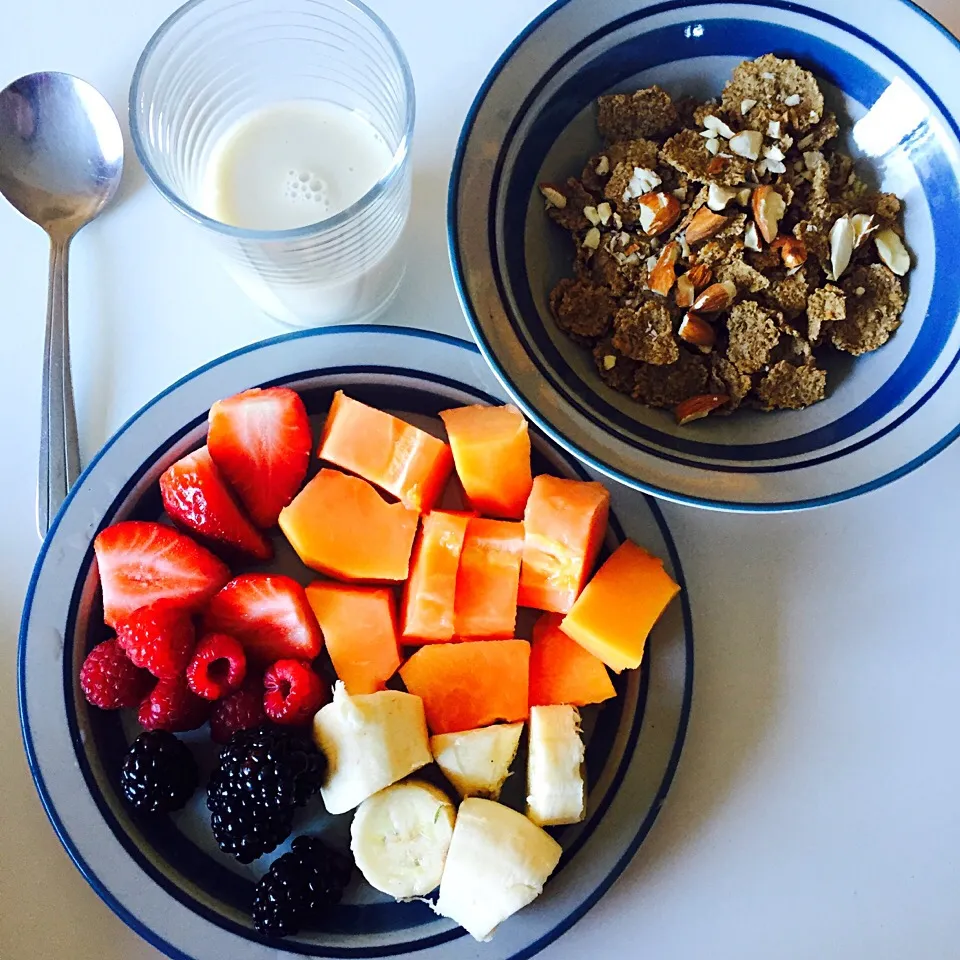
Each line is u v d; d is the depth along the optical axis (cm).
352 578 38
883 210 37
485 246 35
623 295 37
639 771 37
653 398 37
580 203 38
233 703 37
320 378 39
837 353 37
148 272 41
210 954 36
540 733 36
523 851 35
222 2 36
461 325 41
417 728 37
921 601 39
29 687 37
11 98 40
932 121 36
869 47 36
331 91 39
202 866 37
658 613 37
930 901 37
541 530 37
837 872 37
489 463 38
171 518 39
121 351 40
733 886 37
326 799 36
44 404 39
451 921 36
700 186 37
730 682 38
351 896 36
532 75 36
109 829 36
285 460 39
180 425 38
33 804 38
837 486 34
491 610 38
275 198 38
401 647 39
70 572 38
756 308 36
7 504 39
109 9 42
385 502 38
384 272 40
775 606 39
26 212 41
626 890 37
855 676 38
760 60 37
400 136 36
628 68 37
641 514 38
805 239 36
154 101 36
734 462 35
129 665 37
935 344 35
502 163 36
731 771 38
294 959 36
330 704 36
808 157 37
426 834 36
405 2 42
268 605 37
